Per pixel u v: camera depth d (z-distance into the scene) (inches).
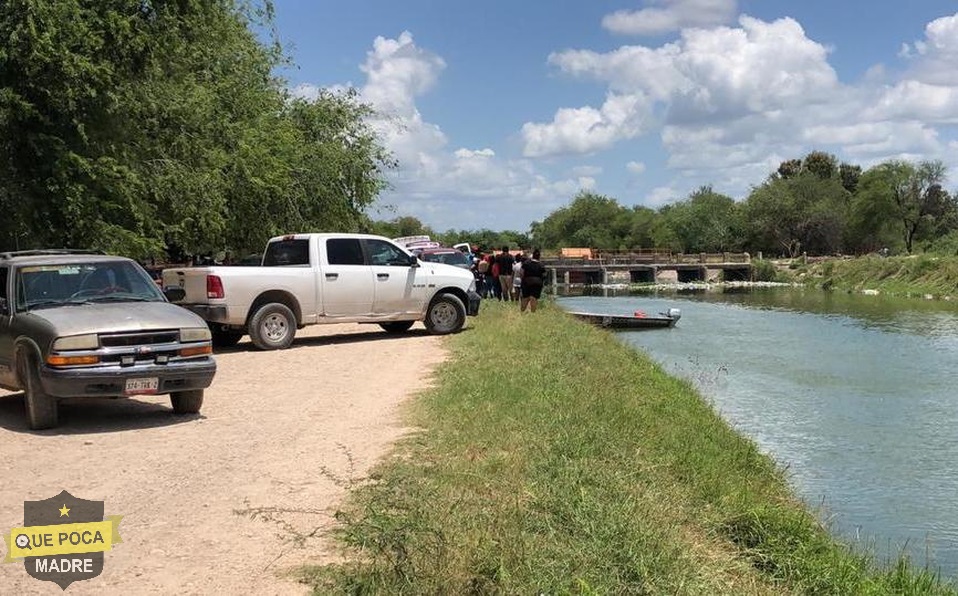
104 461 287.3
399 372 490.9
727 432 430.0
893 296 2096.5
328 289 625.6
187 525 221.9
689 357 903.1
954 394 673.0
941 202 3538.4
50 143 541.3
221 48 875.4
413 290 666.8
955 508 373.1
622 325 1222.3
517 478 248.4
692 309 1664.6
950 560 306.8
